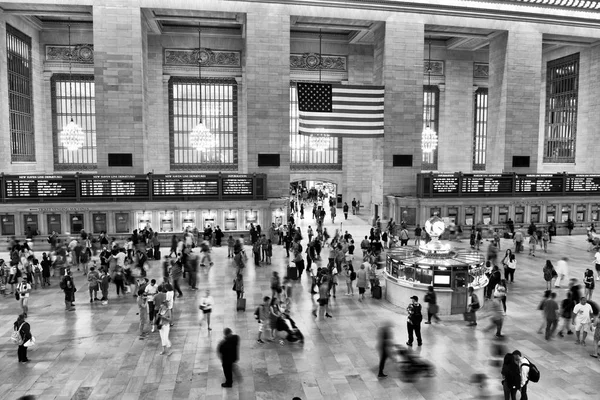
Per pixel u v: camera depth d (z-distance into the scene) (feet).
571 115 129.80
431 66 134.72
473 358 40.78
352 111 97.76
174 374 38.01
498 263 76.79
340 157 140.46
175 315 52.11
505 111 110.11
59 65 116.98
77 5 93.71
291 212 131.85
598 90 120.16
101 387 35.76
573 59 128.98
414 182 106.83
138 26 94.22
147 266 67.36
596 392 34.91
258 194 96.58
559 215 110.32
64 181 89.86
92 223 91.09
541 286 64.03
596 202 111.55
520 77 109.91
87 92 120.37
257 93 99.19
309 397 34.24
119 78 94.53
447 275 52.11
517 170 111.55
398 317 51.55
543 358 40.86
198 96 125.59
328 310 54.03
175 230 94.07
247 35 97.86
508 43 108.68
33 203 88.89
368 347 43.45
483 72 137.90
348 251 74.79
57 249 71.61
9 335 46.44
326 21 104.17
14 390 35.22
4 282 61.52
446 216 103.81
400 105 104.53
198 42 121.08
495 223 106.32
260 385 36.11
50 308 54.75
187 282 65.92
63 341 44.78
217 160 127.75
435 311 48.80
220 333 46.91
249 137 99.81
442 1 102.89
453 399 33.96
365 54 129.29
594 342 43.75
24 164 107.24
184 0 94.89
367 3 100.27
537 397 34.12
